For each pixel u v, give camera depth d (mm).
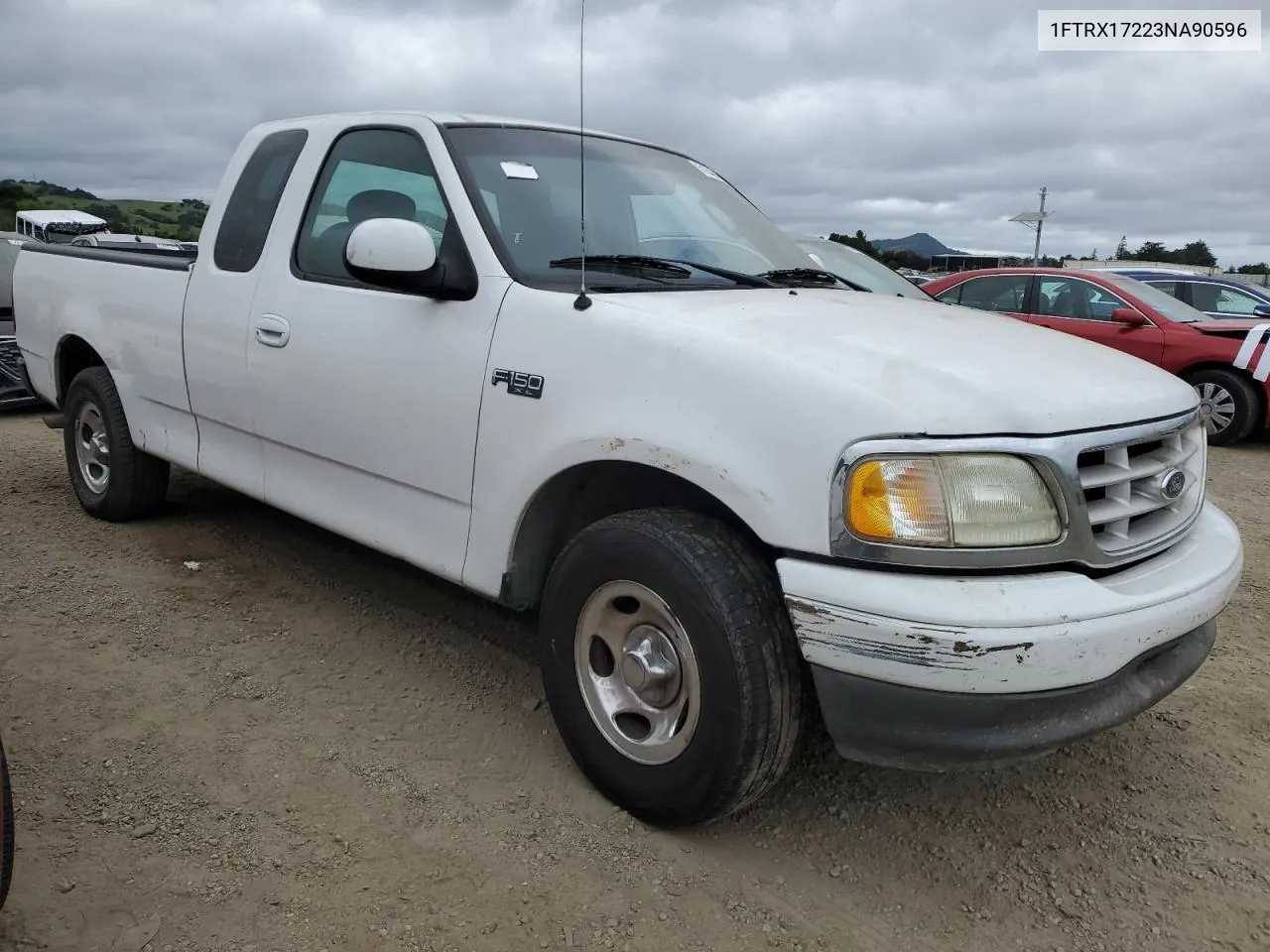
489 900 2359
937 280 10922
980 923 2387
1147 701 2330
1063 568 2246
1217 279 11766
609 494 2914
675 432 2402
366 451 3287
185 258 4504
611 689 2686
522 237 3041
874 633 2129
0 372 8406
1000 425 2195
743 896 2432
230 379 3859
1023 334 2850
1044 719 2168
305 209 3650
